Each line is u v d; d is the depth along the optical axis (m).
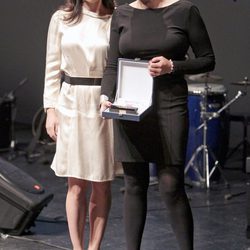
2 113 8.60
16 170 5.26
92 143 3.94
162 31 3.46
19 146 9.02
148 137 3.53
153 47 3.46
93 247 4.18
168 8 3.49
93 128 3.93
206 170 6.99
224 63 8.50
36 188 5.19
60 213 5.89
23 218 5.04
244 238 5.19
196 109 7.09
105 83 3.65
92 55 3.88
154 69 3.35
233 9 8.34
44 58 10.11
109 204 4.16
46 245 4.93
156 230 5.38
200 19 3.51
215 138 7.15
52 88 4.06
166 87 3.49
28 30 10.23
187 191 6.84
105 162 3.96
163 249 4.88
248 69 8.34
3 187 4.99
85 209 4.16
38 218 5.64
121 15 3.61
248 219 5.13
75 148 3.96
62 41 3.95
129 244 3.67
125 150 3.57
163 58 3.37
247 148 8.02
